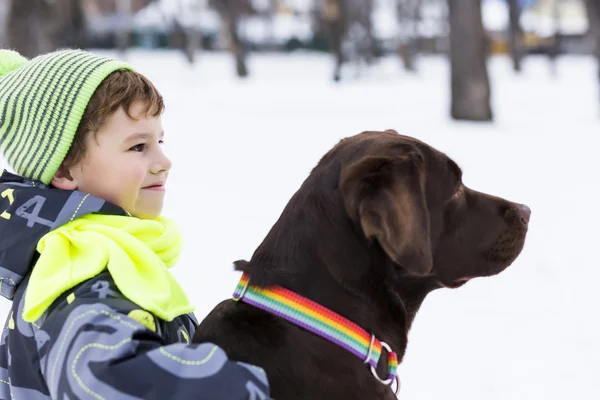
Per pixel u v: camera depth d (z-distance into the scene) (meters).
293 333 2.26
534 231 7.52
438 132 13.85
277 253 2.38
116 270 2.11
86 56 2.39
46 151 2.31
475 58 15.21
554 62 33.62
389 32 52.31
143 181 2.43
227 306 2.39
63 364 1.93
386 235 2.12
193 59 31.89
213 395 1.87
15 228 2.24
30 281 2.13
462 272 2.55
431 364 4.50
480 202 2.57
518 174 10.13
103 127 2.33
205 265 5.94
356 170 2.26
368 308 2.34
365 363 2.31
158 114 2.45
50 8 19.12
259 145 12.46
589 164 10.87
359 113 16.89
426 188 2.41
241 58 29.42
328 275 2.32
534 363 4.49
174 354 1.90
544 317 5.25
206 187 9.09
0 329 4.38
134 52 41.34
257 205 8.16
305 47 51.97
